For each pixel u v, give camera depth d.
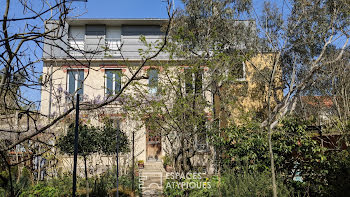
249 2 12.30
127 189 12.10
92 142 10.56
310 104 14.52
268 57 14.66
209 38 12.29
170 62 10.36
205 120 10.29
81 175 13.55
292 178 9.03
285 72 14.43
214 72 10.59
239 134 9.92
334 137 10.56
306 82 13.23
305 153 9.04
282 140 9.30
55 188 10.22
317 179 8.69
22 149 10.70
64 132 11.56
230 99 12.16
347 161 8.15
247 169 8.32
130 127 15.38
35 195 9.12
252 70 14.74
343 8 12.48
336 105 11.57
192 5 13.66
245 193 7.03
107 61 18.53
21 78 4.10
